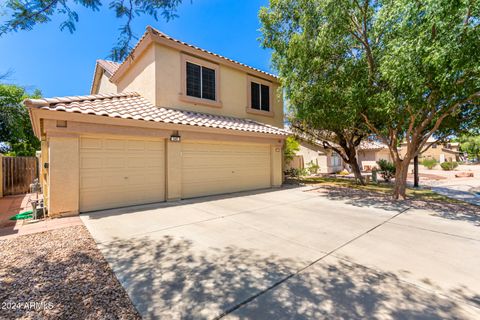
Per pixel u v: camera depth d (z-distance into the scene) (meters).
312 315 2.85
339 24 8.94
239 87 13.80
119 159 8.49
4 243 5.02
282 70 11.48
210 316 2.83
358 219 7.31
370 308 2.98
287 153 20.23
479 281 3.65
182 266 4.10
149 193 9.23
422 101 7.96
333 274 3.84
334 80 9.91
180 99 11.04
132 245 5.03
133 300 3.12
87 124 7.53
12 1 3.72
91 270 3.92
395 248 4.96
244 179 12.86
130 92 12.00
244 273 3.87
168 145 9.55
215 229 6.23
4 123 17.45
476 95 7.20
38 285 3.42
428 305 3.05
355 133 16.38
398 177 10.89
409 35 7.12
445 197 11.48
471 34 5.80
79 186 7.59
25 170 13.12
